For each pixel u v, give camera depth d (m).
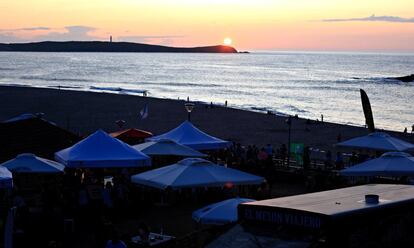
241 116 63.34
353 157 31.36
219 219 13.55
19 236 16.00
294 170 28.27
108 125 55.53
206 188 21.89
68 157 20.59
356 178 25.62
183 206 21.39
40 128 26.64
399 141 27.81
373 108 95.50
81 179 23.92
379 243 8.62
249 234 8.52
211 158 29.22
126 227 18.45
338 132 52.47
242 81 166.88
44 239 16.56
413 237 9.19
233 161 28.97
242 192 22.19
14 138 25.58
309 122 57.12
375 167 21.20
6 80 149.50
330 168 29.91
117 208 20.03
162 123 57.34
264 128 54.72
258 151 32.09
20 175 22.50
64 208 19.50
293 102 103.12
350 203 8.84
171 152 24.00
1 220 15.91
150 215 20.03
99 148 21.02
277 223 8.60
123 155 20.84
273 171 26.83
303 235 8.25
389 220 8.79
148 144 24.73
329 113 85.88
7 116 62.38
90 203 19.58
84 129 52.75
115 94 86.94
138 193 20.91
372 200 8.88
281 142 46.28
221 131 52.62
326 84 155.75
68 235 17.38
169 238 15.76
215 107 71.50
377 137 27.64
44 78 163.62
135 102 76.00
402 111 91.81
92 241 16.89
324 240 8.02
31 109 68.31
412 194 9.68
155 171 18.98
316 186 23.64
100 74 195.88
